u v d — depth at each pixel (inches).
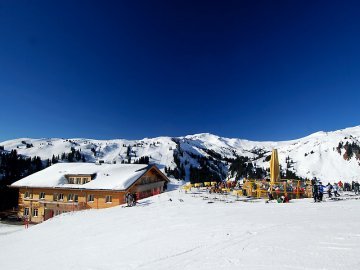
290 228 474.0
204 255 366.9
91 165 2148.1
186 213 825.5
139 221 770.8
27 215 1863.9
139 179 1808.6
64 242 636.1
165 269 330.3
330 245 343.6
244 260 322.0
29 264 474.9
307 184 1280.8
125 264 375.9
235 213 743.7
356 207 727.1
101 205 1707.7
